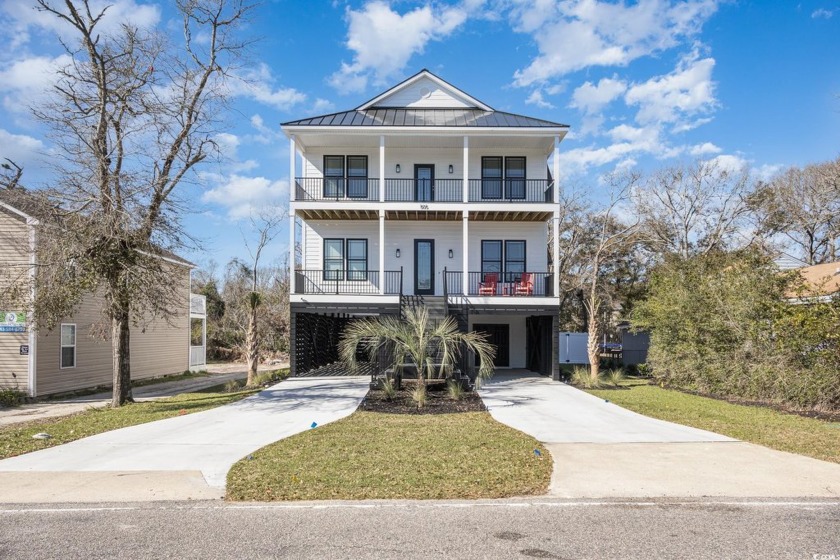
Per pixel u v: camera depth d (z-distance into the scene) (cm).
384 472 659
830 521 501
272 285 4112
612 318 3431
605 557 422
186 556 426
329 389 1520
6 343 1644
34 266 1253
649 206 3325
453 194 2033
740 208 3238
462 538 462
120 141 1284
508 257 2039
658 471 670
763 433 904
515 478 636
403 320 1605
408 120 1944
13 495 591
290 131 1830
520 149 2052
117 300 1222
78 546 447
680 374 1578
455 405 1200
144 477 658
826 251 3328
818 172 3212
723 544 447
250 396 1405
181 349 2603
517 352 2145
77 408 1459
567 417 1067
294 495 579
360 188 2039
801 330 1180
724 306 1424
